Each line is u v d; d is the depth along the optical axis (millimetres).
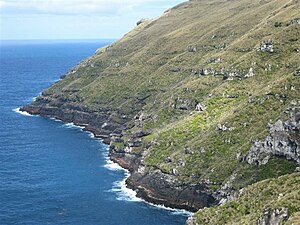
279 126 133625
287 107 138500
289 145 129375
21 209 141500
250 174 131125
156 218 134250
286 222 76750
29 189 158375
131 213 138125
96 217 135500
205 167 146625
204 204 138750
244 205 104062
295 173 110250
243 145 142250
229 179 133625
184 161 151000
